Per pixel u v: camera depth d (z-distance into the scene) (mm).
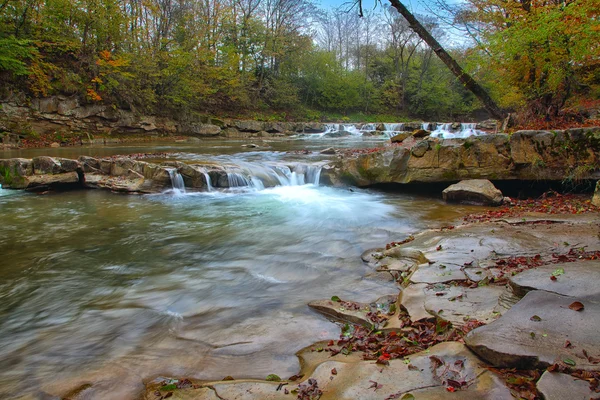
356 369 2736
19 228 7680
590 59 11523
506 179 9273
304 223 7871
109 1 24469
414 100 50812
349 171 11172
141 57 26781
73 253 6285
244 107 36531
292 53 40375
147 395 2832
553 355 2414
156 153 16703
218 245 6590
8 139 19703
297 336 3641
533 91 12758
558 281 3430
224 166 11391
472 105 51062
